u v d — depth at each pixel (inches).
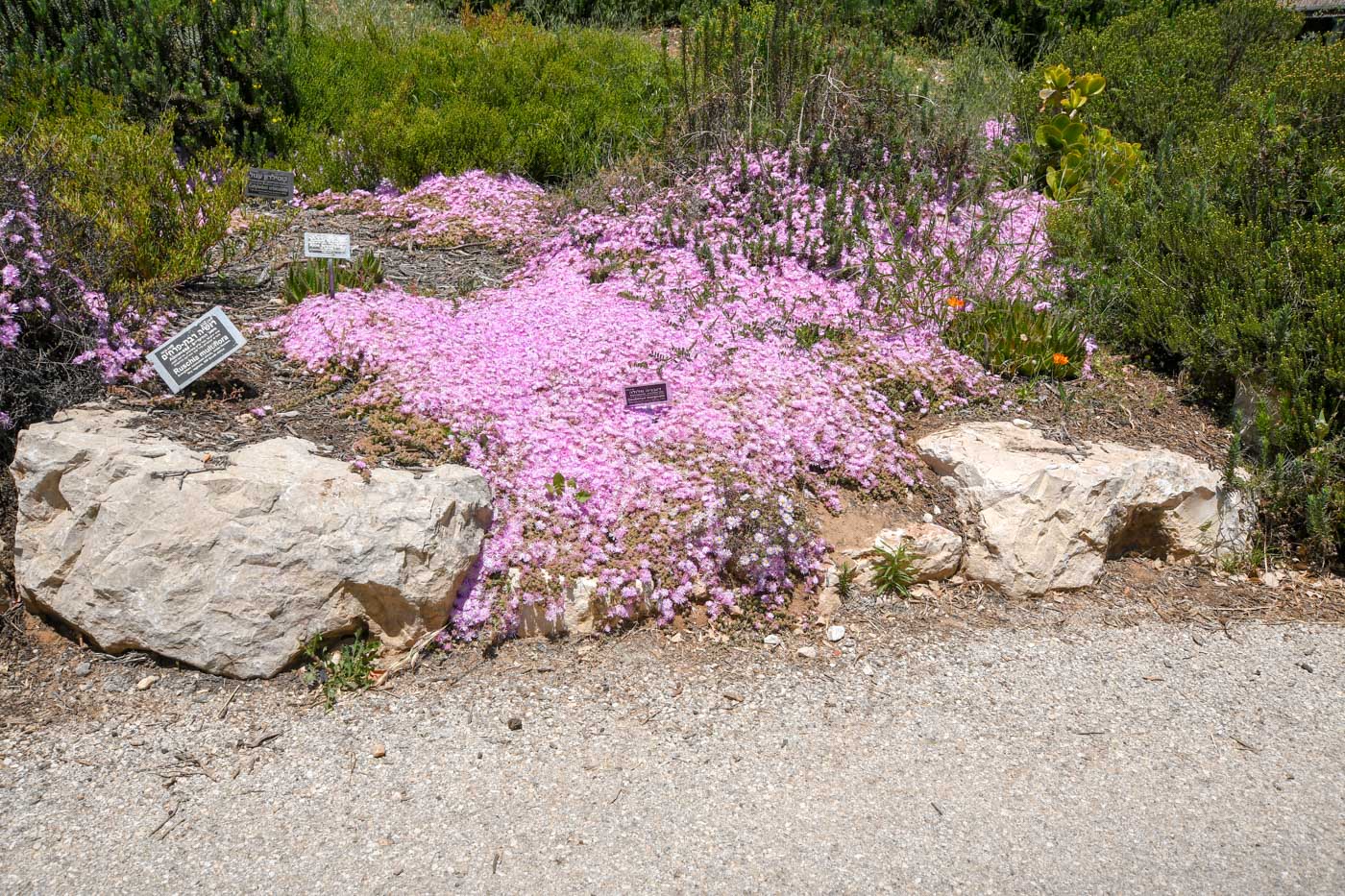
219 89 302.0
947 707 139.4
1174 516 178.9
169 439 150.6
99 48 291.4
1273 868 113.7
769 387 182.2
